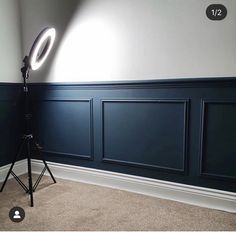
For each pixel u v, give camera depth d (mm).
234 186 1858
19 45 2617
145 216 1788
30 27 2572
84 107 2373
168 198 2066
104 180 2328
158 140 2084
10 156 2574
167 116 2029
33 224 1684
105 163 2338
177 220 1736
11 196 2111
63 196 2107
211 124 1881
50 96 2537
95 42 2252
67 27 2367
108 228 1641
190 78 1907
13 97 2570
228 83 1789
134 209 1888
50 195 2127
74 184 2373
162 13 1961
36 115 2643
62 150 2545
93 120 2344
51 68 2494
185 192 1997
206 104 1875
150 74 2059
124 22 2107
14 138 2615
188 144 1970
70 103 2443
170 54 1970
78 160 2475
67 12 2354
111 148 2293
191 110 1931
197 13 1849
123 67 2158
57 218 1760
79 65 2352
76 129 2443
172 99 1985
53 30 2125
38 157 2682
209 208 1910
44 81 2555
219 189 1902
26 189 2186
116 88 2199
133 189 2203
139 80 2096
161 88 2020
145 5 2014
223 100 1817
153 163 2125
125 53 2137
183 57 1930
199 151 1937
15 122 2617
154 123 2086
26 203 1981
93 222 1711
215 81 1820
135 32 2074
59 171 2555
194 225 1676
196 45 1880
